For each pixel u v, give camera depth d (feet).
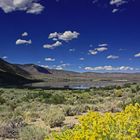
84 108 68.74
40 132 37.78
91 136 20.53
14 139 38.17
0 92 138.41
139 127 23.15
